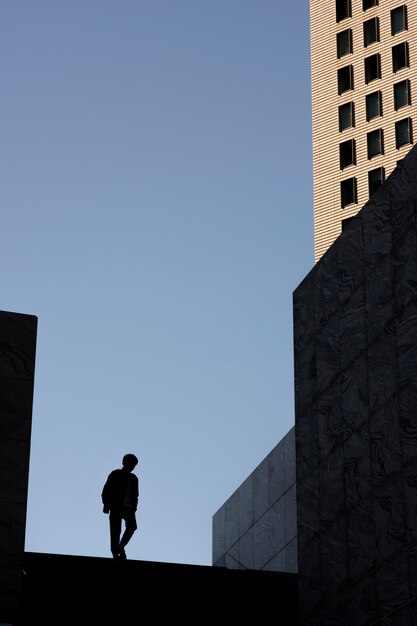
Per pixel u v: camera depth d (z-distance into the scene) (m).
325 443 26.47
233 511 42.16
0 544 22.06
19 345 23.92
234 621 25.17
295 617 26.91
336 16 95.56
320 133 93.88
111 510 25.67
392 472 22.53
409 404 22.09
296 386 29.00
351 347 25.58
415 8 89.75
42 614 22.78
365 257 25.41
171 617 23.83
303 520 27.27
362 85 91.69
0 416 23.17
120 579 24.58
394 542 21.98
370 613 22.72
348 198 89.75
